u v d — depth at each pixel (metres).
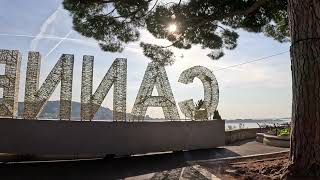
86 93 14.65
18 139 13.74
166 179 10.08
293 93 8.84
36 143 13.89
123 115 15.18
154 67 15.89
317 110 8.43
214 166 11.43
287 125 25.56
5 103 13.78
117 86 15.05
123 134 15.15
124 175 10.98
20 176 11.02
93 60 14.73
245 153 15.97
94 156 14.91
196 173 10.52
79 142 14.38
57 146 14.09
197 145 17.03
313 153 8.34
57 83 14.34
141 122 15.62
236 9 13.38
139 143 15.44
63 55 14.38
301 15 8.80
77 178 10.65
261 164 10.94
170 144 16.20
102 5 14.55
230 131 22.09
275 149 17.61
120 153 15.00
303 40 8.70
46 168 12.46
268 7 13.90
